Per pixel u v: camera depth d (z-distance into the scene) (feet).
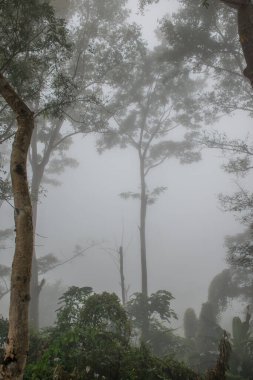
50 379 24.98
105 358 29.55
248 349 49.03
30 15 31.81
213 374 29.91
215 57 59.31
